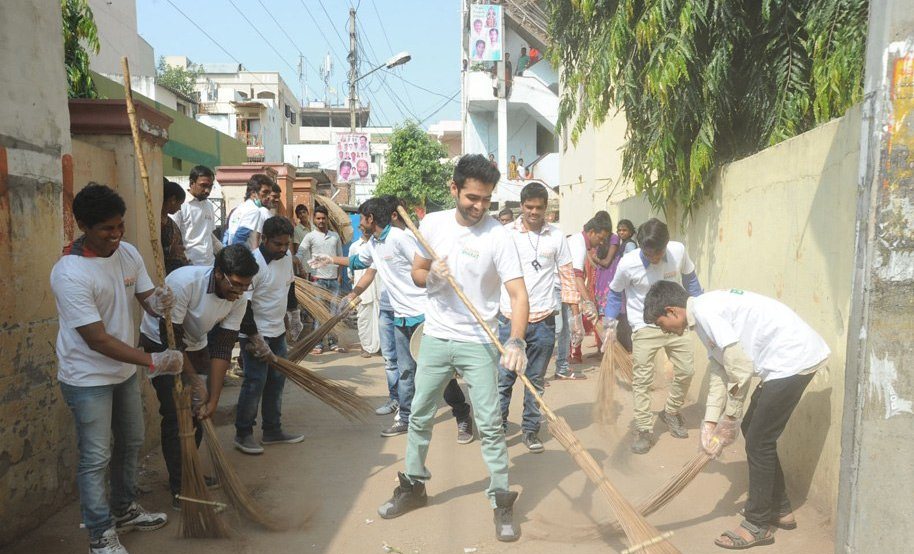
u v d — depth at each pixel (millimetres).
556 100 25094
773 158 4301
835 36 4484
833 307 3512
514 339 3398
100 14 18219
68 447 3848
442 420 5723
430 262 3652
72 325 2990
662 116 5441
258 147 30328
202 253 6598
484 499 3969
